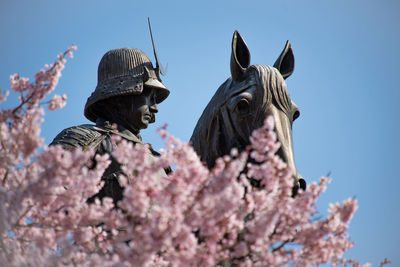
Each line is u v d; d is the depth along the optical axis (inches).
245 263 407.2
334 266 429.1
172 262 387.5
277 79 532.4
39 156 398.3
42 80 458.3
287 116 519.8
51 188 397.7
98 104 563.8
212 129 537.3
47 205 415.5
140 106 559.8
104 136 536.1
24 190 399.2
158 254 433.1
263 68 542.9
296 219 413.7
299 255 417.1
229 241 402.9
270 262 401.4
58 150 399.5
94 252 419.5
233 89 537.3
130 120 557.0
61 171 397.7
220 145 529.3
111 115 560.7
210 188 388.8
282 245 418.3
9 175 428.5
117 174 506.6
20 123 439.2
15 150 417.7
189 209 394.3
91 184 414.3
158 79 584.4
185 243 384.5
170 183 390.0
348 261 437.1
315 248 416.2
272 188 413.4
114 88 557.0
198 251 398.0
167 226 383.2
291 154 496.1
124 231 441.1
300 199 415.8
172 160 400.2
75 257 406.9
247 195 409.1
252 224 401.1
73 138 525.7
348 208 415.2
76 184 411.8
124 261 383.6
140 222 389.4
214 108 541.0
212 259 393.7
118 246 401.7
